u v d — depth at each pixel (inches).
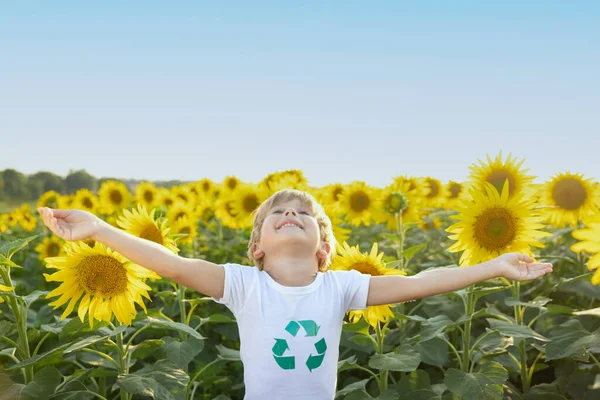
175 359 145.0
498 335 157.3
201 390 209.5
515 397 169.9
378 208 275.9
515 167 187.3
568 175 236.2
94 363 152.9
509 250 148.4
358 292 111.2
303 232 106.3
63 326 148.9
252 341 104.0
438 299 206.7
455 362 192.7
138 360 206.1
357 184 319.6
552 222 239.6
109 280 130.2
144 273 131.6
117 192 434.3
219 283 106.7
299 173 332.5
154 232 150.8
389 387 172.1
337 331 107.3
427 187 349.1
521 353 172.1
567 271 248.5
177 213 279.6
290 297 104.6
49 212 97.3
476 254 150.2
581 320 189.5
